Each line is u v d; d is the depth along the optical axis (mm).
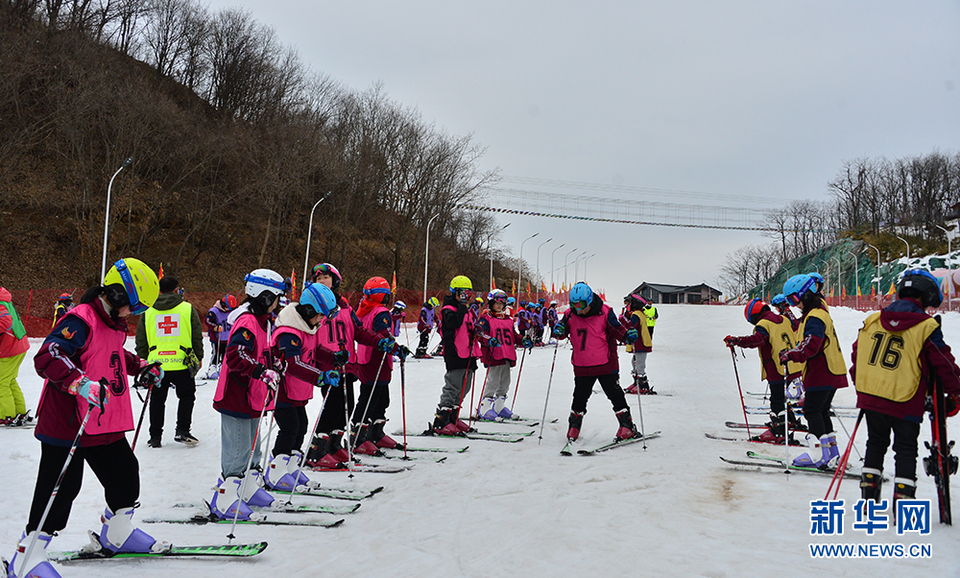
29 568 3096
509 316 9039
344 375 5758
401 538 3895
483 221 61156
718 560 3475
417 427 8148
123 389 3428
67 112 29719
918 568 3348
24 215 31438
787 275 85625
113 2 43469
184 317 6719
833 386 5625
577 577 3250
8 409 7434
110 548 3479
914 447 4102
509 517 4332
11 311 7441
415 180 49500
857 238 76000
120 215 32062
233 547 3562
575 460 6219
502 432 7914
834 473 5551
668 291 106375
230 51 48062
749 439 7195
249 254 41250
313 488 5059
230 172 39031
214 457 6188
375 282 6301
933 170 74000
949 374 3932
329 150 43031
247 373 3996
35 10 34656
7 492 4707
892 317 4141
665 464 6016
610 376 7051
